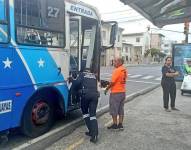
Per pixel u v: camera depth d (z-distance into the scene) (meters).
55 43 3.82
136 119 5.03
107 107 6.05
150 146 3.57
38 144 3.46
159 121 4.92
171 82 5.89
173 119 5.11
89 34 4.79
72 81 4.11
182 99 7.73
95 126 3.68
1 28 2.99
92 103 3.72
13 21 3.13
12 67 3.12
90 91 3.73
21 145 3.40
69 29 4.11
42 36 3.58
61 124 4.36
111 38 4.73
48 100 3.84
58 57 3.87
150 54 53.28
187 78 8.59
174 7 4.90
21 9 3.25
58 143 3.60
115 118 4.25
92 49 4.77
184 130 4.36
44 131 3.81
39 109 3.67
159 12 5.23
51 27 3.73
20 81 3.22
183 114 5.58
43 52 3.59
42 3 3.57
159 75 18.36
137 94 8.52
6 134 3.24
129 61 47.94
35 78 3.45
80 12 4.35
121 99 4.23
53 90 3.81
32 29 3.41
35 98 3.60
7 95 3.06
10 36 3.09
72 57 4.34
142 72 21.27
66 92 4.05
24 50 3.29
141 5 4.72
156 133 4.15
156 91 9.73
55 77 3.81
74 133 4.05
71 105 4.22
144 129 4.36
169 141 3.79
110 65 33.00
